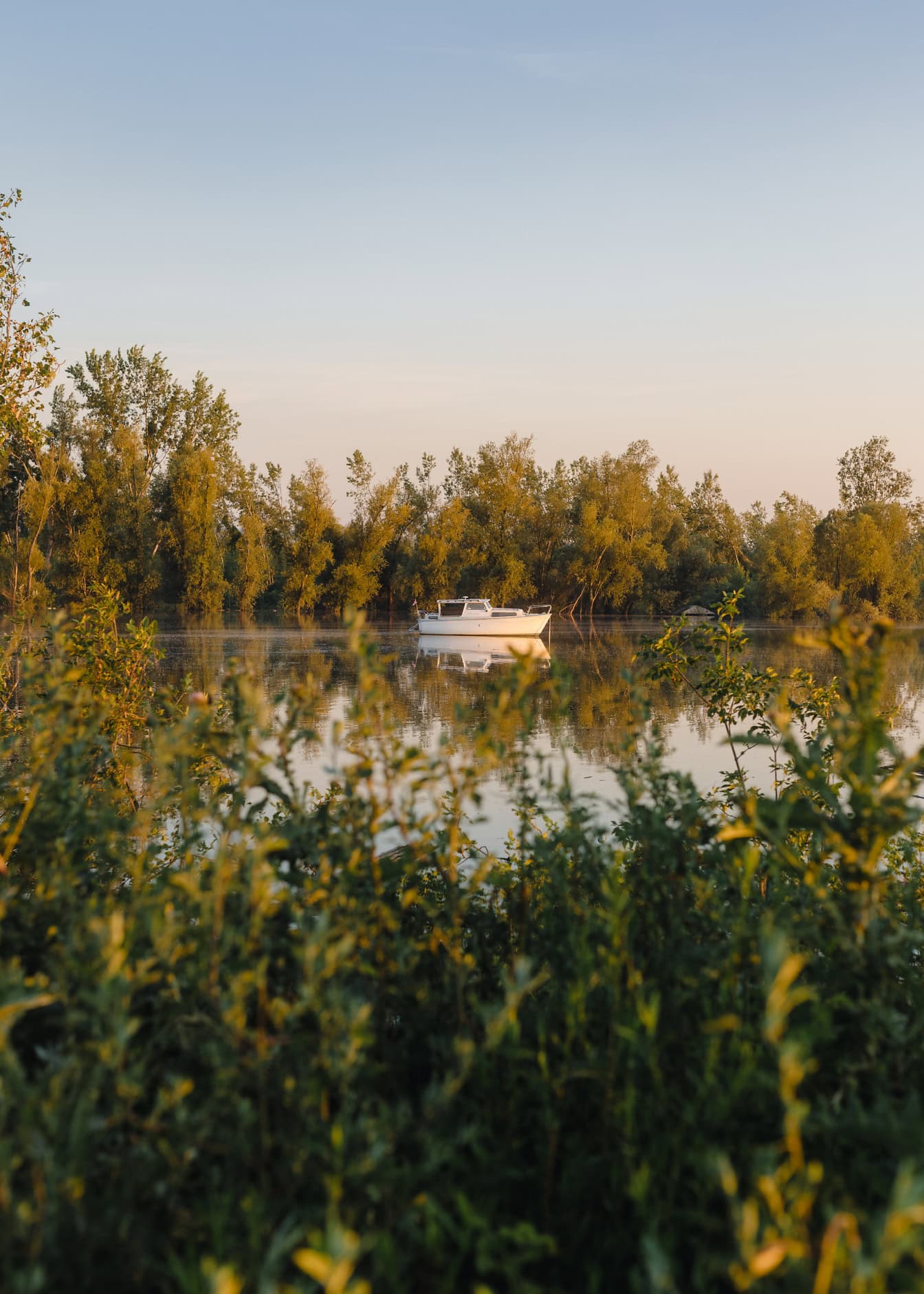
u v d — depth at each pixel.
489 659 37.56
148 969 1.82
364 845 2.11
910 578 76.50
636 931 2.13
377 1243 1.29
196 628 51.69
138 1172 1.38
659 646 6.66
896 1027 1.76
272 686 23.52
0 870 2.20
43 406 12.02
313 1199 1.44
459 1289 1.43
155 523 67.12
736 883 2.13
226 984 1.74
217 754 2.28
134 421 70.12
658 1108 1.57
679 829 2.32
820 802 3.20
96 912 1.88
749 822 2.04
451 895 2.20
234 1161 1.48
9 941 2.00
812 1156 1.65
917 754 1.88
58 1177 1.24
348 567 73.69
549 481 82.88
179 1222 1.33
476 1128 1.50
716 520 98.75
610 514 81.75
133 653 5.59
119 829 2.25
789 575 71.56
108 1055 1.38
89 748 2.56
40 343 11.70
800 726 6.70
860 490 96.38
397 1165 1.52
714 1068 1.63
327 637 44.44
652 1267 1.05
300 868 2.42
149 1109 1.66
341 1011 1.54
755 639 45.59
